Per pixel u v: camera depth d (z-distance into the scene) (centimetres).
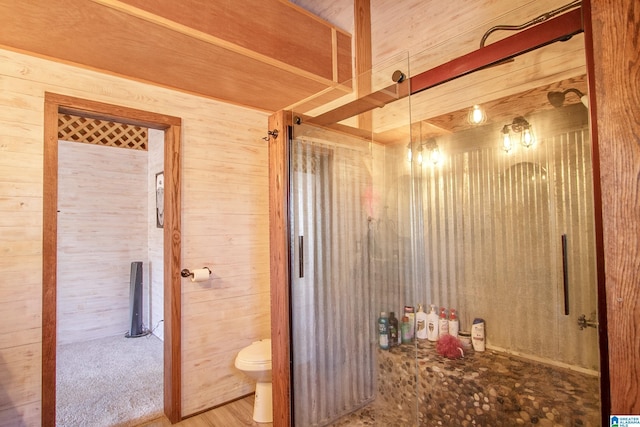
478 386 161
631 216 71
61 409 223
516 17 150
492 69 159
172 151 215
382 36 219
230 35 171
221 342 235
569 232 144
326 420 179
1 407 158
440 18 185
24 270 166
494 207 167
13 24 145
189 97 225
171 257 213
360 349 191
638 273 70
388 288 194
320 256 180
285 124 172
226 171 241
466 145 175
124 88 199
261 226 259
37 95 171
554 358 148
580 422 135
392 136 188
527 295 157
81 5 133
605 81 75
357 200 192
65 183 348
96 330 363
